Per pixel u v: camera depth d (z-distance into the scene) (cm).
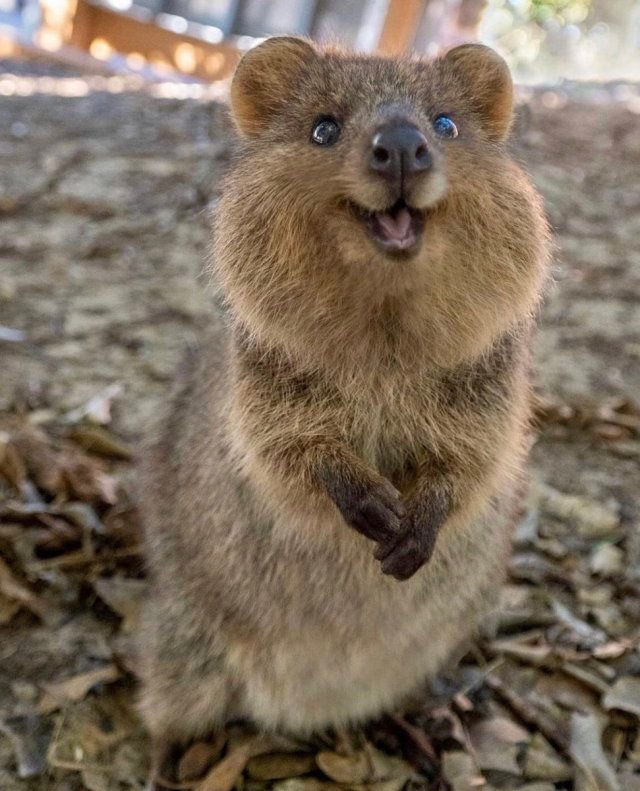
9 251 111
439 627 57
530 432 68
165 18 192
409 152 45
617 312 104
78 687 58
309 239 48
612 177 137
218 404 57
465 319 49
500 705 60
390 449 54
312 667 56
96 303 101
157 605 59
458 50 54
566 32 247
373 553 51
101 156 135
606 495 76
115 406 84
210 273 57
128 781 55
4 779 54
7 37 194
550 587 68
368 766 56
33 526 69
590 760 55
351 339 50
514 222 50
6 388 85
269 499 53
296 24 180
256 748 57
